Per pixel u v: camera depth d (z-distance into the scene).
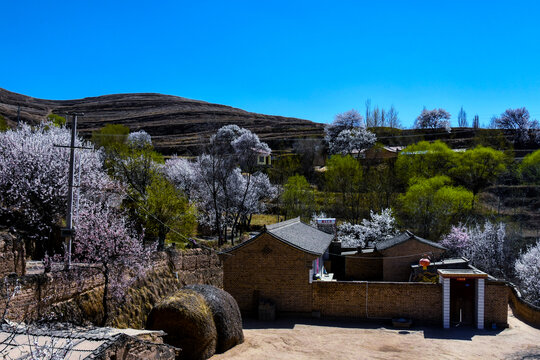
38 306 17.67
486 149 79.12
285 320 30.45
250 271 31.75
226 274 32.00
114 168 50.50
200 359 20.67
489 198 76.00
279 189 72.69
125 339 13.53
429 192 60.28
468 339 26.36
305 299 31.17
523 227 61.72
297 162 102.75
